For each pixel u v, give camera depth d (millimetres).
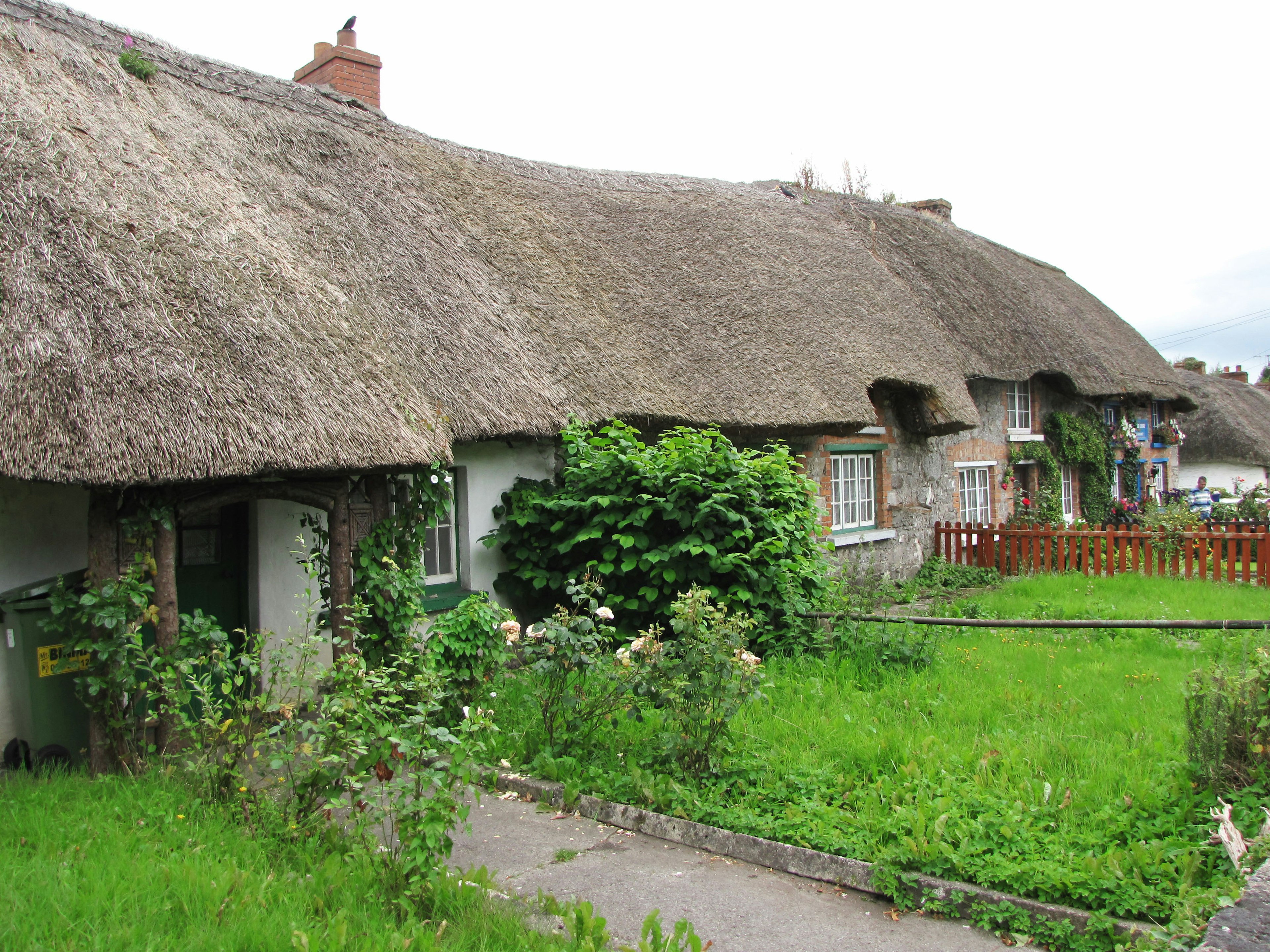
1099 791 4410
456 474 8062
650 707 5230
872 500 13086
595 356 8656
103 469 4484
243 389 5199
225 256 5914
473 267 8641
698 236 12133
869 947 3424
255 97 9039
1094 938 3367
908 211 17516
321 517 6891
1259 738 4172
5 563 5375
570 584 5949
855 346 11555
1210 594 10812
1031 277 18953
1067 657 7613
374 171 9055
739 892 3889
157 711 5113
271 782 4477
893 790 4539
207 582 6551
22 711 5332
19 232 5023
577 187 12023
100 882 3266
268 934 2992
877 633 7414
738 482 7570
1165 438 21984
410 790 3781
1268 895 2994
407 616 6348
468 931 3270
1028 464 16781
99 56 7746
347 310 6578
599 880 4004
